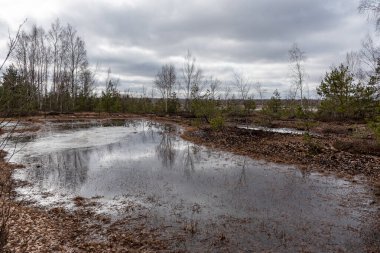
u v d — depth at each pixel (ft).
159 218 27.53
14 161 50.96
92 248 21.52
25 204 30.76
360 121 91.86
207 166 47.47
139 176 41.91
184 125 110.83
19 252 19.47
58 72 170.71
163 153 58.49
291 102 127.24
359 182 37.45
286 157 51.21
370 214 27.94
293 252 21.44
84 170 45.37
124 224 26.18
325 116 104.73
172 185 37.76
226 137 73.00
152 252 21.29
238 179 40.09
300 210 29.22
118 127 107.55
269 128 92.63
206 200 32.32
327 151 52.11
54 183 38.70
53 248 20.93
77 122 124.36
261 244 22.59
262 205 30.68
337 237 23.61
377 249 21.70
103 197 33.42
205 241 23.07
